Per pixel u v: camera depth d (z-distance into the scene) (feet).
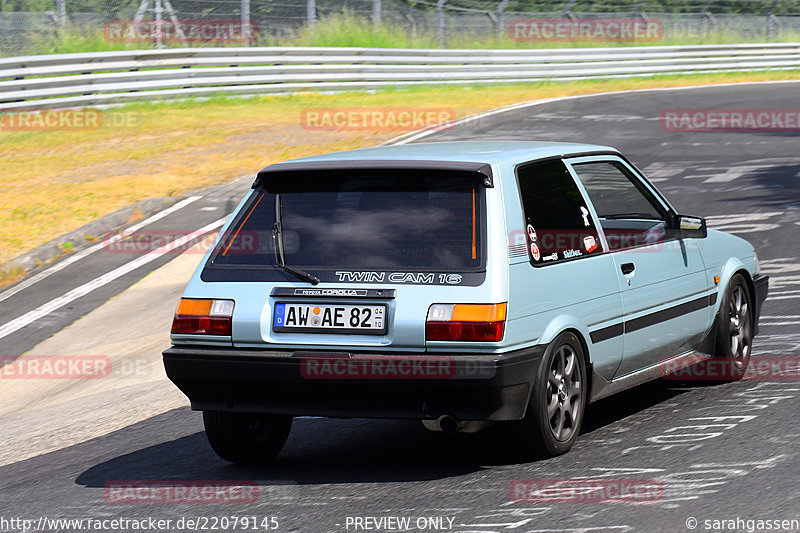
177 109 96.22
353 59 110.63
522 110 96.17
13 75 86.38
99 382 32.83
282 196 21.01
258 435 21.98
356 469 20.84
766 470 18.95
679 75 140.67
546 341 19.84
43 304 43.06
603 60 132.98
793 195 57.21
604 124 87.15
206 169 69.05
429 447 22.34
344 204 20.51
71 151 77.51
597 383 21.95
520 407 19.33
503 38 133.59
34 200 61.36
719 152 73.92
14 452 25.67
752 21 157.38
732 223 50.67
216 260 20.88
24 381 34.06
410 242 19.71
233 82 102.63
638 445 21.26
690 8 157.58
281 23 118.73
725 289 26.50
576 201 22.21
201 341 20.42
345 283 19.58
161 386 31.22
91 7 106.22
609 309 21.91
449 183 20.06
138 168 70.13
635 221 25.11
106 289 44.57
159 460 22.99
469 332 18.71
